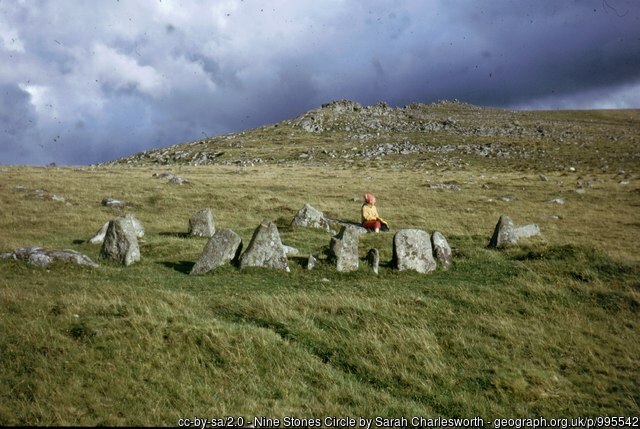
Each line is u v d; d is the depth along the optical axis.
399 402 9.04
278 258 16.66
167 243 20.78
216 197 38.03
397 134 121.31
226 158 96.94
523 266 17.70
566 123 134.00
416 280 16.45
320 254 18.67
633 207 38.53
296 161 88.88
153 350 9.81
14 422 7.52
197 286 14.67
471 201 40.91
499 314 13.52
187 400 8.54
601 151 85.00
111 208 31.22
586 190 47.44
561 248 18.86
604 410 9.20
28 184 38.78
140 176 51.84
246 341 10.30
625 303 14.40
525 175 61.66
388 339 11.13
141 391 8.63
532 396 9.58
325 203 38.25
